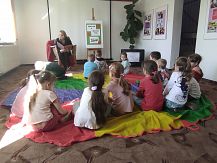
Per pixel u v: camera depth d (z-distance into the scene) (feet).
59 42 16.70
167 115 7.07
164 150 5.36
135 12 21.81
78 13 22.36
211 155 5.14
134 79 12.75
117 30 24.03
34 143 5.67
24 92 7.10
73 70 17.83
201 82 13.20
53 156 5.09
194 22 18.92
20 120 7.00
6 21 18.17
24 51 21.95
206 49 13.65
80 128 6.39
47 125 6.11
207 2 13.23
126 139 5.92
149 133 6.26
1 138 5.94
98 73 6.22
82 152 5.26
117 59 24.77
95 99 6.13
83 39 23.11
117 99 7.17
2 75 15.10
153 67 7.47
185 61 7.70
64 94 9.78
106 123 6.64
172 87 7.61
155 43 20.02
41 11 21.43
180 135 6.15
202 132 6.33
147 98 7.46
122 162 4.87
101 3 22.79
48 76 6.26
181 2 16.49
